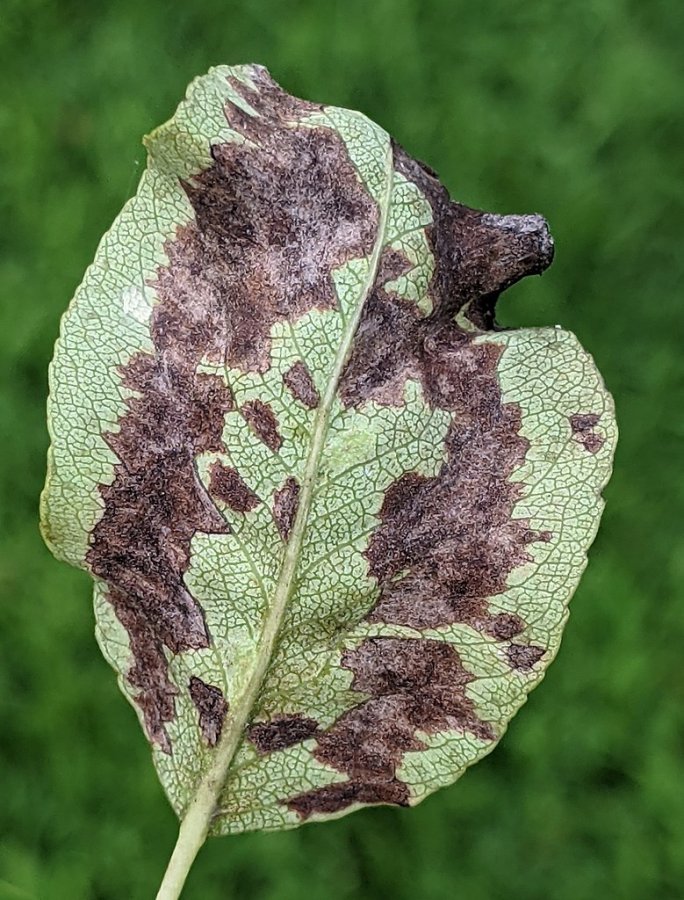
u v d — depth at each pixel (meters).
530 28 0.27
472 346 0.10
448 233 0.11
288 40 0.26
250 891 0.24
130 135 0.26
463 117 0.26
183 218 0.10
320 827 0.24
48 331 0.25
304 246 0.10
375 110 0.26
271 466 0.10
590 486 0.10
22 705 0.24
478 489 0.10
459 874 0.24
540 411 0.10
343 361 0.10
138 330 0.10
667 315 0.25
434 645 0.10
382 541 0.10
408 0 0.26
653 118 0.26
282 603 0.10
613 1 0.27
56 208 0.25
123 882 0.24
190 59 0.26
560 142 0.26
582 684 0.24
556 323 0.25
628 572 0.25
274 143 0.10
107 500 0.10
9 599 0.25
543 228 0.11
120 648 0.10
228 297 0.10
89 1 0.27
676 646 0.25
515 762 0.24
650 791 0.24
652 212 0.26
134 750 0.24
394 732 0.10
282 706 0.10
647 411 0.25
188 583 0.10
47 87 0.26
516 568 0.10
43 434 0.25
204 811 0.10
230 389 0.10
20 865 0.24
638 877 0.24
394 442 0.10
